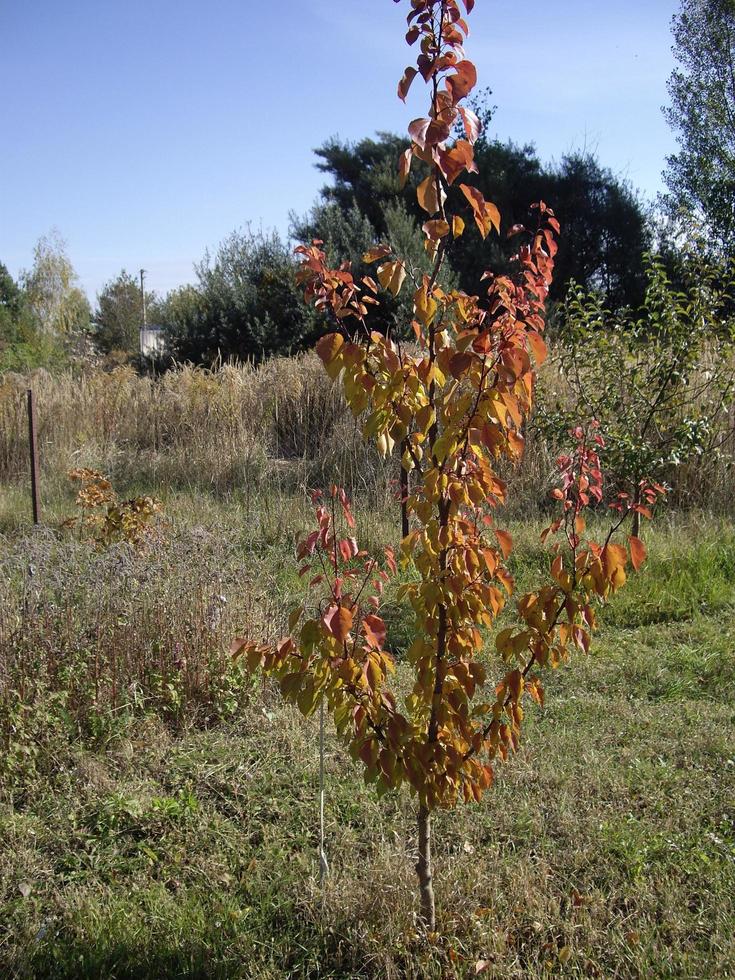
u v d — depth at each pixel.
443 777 2.69
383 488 8.87
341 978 2.85
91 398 12.34
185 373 12.80
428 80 2.30
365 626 2.65
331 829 3.60
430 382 2.52
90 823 3.64
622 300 25.61
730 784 3.88
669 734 4.40
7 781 3.91
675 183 26.64
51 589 4.87
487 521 2.75
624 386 7.41
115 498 6.79
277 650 2.68
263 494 9.60
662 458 7.18
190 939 2.95
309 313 20.80
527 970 2.81
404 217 22.22
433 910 2.95
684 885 3.20
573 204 25.25
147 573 5.02
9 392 11.72
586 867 3.33
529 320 2.47
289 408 11.72
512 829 3.58
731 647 5.56
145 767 4.09
